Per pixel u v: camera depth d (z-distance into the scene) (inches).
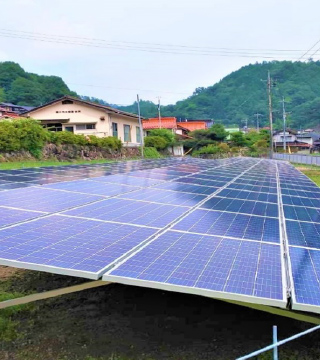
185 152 2258.9
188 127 3019.2
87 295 244.1
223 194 354.0
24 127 861.2
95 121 1386.6
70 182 362.0
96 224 206.4
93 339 189.5
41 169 494.3
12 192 291.6
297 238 209.6
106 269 144.1
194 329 203.9
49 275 279.3
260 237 202.2
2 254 153.9
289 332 204.4
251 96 4254.4
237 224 228.8
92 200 277.1
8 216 215.9
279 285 139.6
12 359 169.8
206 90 4852.4
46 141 966.4
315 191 475.2
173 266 150.2
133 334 196.1
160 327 204.7
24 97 2640.3
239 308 230.2
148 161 911.7
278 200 354.6
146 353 178.4
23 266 145.9
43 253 157.3
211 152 2116.1
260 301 128.8
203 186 401.4
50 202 261.9
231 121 4030.5
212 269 149.8
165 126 2413.9
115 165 661.9
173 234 194.7
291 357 179.5
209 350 183.9
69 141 1051.9
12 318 208.8
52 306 226.7
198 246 177.3
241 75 4761.3
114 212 239.0
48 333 194.1
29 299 171.3
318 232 231.8
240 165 957.2
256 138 2797.7
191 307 229.9
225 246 180.4
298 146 2992.1
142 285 135.9
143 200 288.8
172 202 289.3
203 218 237.6
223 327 207.2
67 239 177.0
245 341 193.5
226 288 134.0
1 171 437.1
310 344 191.8
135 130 1727.4
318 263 167.5
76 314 217.2
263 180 554.9
